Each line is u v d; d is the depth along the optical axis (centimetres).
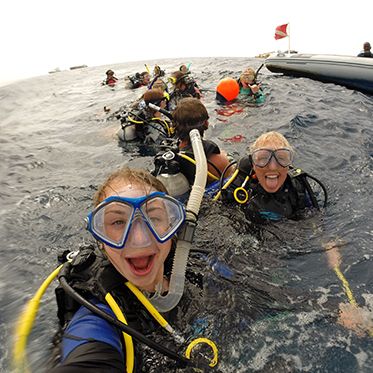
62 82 673
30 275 117
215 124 278
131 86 511
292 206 128
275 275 100
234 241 114
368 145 214
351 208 135
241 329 81
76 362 51
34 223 153
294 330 82
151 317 72
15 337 88
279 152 115
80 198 175
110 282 68
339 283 96
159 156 142
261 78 496
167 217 66
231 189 131
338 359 75
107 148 246
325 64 463
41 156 246
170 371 70
